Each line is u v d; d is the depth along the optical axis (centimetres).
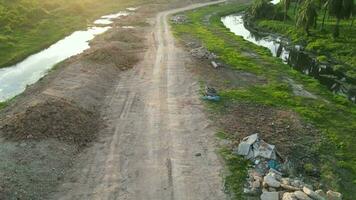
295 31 6216
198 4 8794
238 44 5328
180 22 6719
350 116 3183
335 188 2172
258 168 2253
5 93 3547
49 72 3950
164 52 4634
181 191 2053
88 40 5419
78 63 3903
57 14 6612
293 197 1902
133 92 3353
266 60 4609
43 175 2108
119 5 8188
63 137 2434
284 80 3934
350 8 5534
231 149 2436
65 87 3219
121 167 2247
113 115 2903
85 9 7256
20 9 5997
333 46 5294
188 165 2277
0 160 2142
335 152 2584
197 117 2886
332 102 3472
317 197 1933
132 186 2084
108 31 5797
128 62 4162
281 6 7519
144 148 2455
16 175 2052
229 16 8131
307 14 5875
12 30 5347
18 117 2509
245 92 3434
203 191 2055
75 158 2316
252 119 2916
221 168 2244
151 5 8300
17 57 4466
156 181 2128
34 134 2378
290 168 2272
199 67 4066
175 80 3653
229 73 3988
